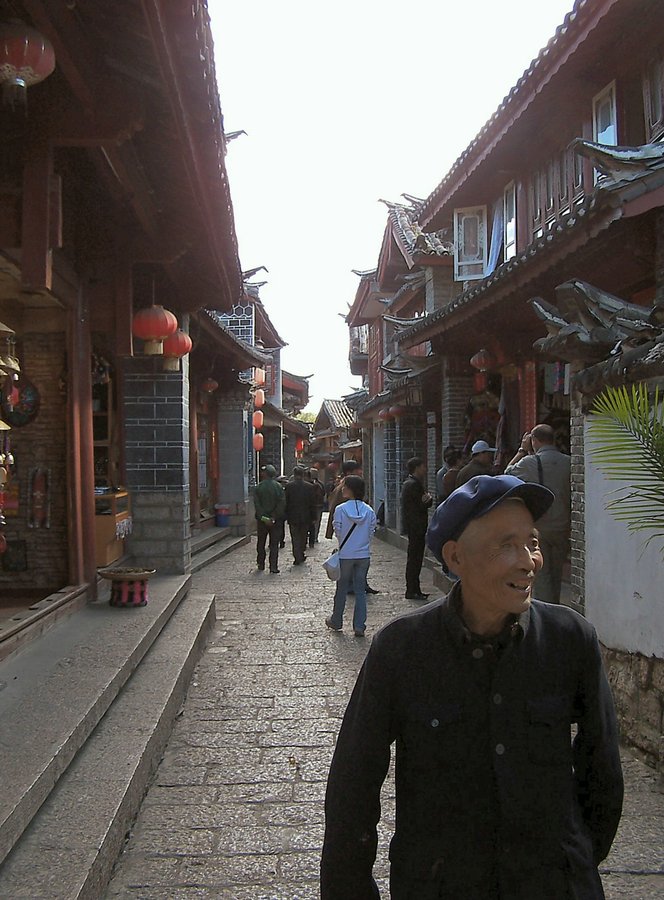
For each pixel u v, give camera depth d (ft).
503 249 37.37
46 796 10.49
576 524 17.47
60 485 21.62
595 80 26.12
